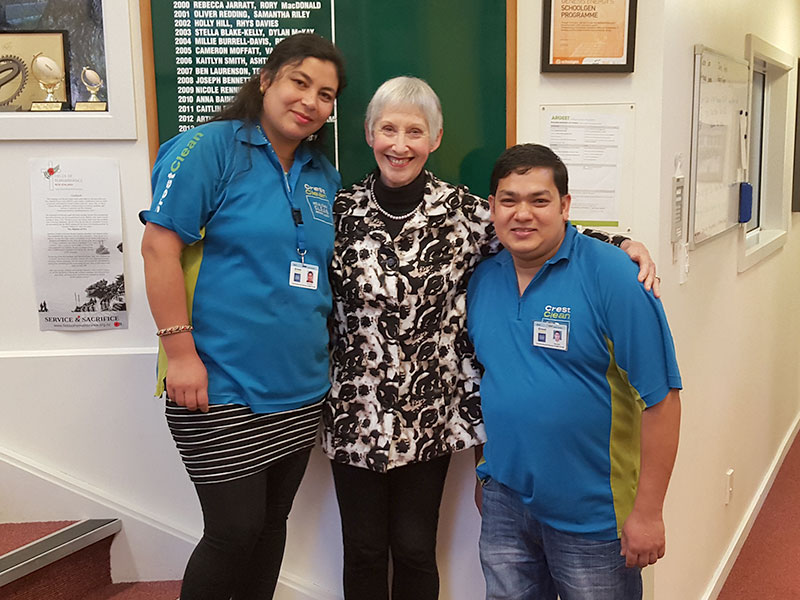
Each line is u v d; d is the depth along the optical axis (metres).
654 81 2.00
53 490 2.13
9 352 2.11
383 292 1.74
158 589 2.14
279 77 1.65
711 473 2.73
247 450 1.70
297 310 1.70
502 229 1.59
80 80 2.02
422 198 1.78
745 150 2.95
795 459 4.23
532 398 1.59
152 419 2.13
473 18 2.01
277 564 1.94
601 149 2.05
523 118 2.07
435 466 1.88
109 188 2.05
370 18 2.01
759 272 3.32
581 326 1.55
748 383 3.26
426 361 1.79
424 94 1.72
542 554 1.76
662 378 1.52
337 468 1.89
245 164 1.66
